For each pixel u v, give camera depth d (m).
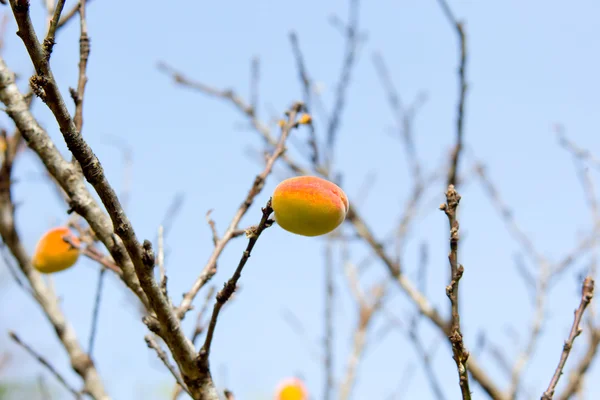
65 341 1.48
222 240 1.39
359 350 1.69
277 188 1.30
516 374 1.64
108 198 1.25
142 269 1.27
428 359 1.48
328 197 1.29
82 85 1.38
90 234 1.46
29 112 1.35
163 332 1.29
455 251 1.27
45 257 1.45
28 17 1.21
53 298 1.50
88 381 1.46
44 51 1.21
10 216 1.52
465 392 1.25
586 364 1.56
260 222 1.26
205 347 1.29
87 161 1.24
